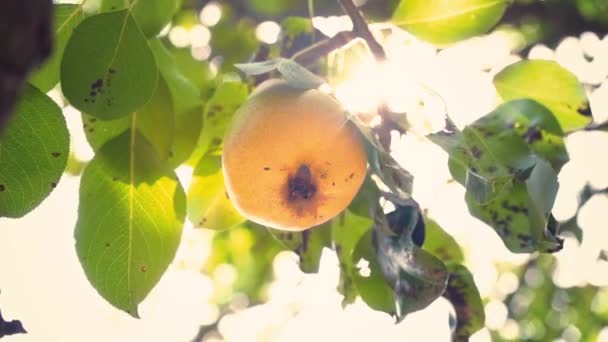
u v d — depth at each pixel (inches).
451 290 32.6
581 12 52.6
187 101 31.3
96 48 29.4
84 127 30.7
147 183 30.8
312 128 28.8
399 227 30.4
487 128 32.2
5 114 17.6
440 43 33.0
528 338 72.9
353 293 32.3
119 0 31.0
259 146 29.0
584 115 33.4
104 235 30.7
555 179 31.7
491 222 31.9
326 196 29.3
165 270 30.9
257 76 31.7
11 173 29.5
